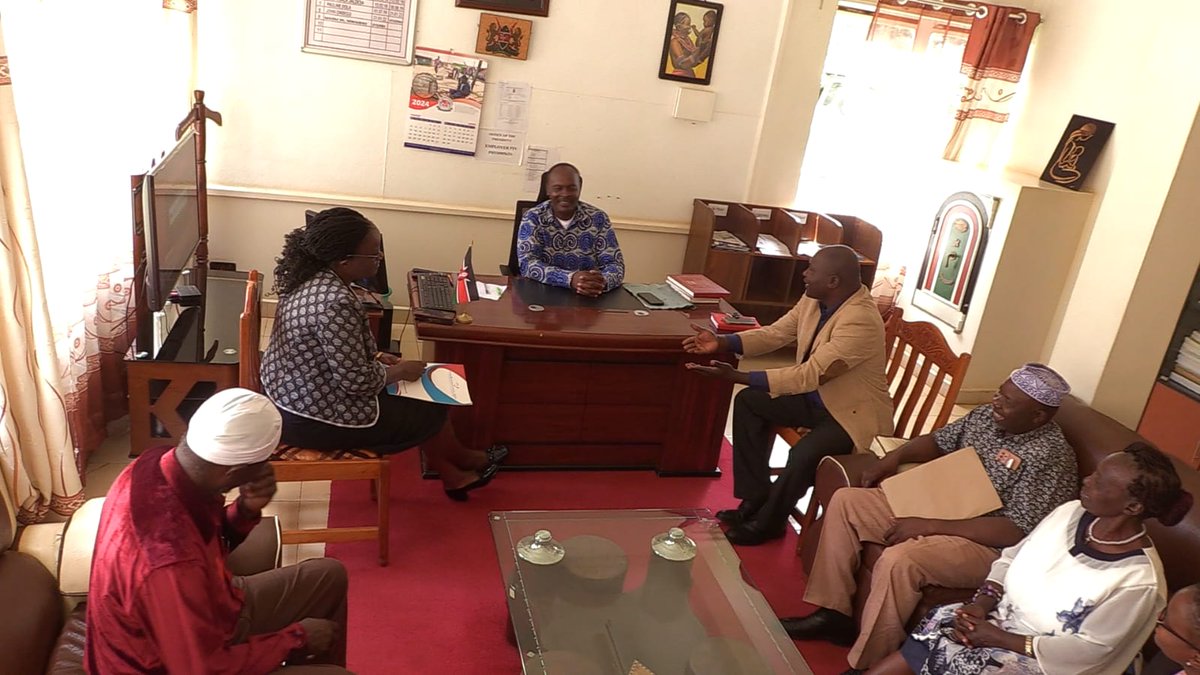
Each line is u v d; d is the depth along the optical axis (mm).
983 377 4840
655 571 2439
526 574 2320
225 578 1696
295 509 3062
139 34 3541
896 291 5316
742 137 4852
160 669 1603
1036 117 4902
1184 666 1788
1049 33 4824
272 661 1714
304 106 4281
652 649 2172
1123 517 2045
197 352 3168
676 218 4949
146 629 1553
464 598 2727
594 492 3410
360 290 3826
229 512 1841
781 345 3377
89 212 3135
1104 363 3494
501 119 4512
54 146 2781
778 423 3277
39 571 1938
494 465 3240
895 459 2854
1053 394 2473
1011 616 2217
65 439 2799
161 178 2924
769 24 4641
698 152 4824
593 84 4559
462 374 2994
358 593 2680
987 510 2555
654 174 4816
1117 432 2721
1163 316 3453
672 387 3479
